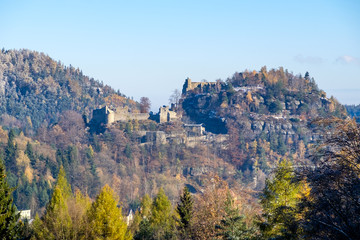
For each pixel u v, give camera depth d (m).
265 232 47.66
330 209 33.41
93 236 56.41
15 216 50.25
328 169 33.94
